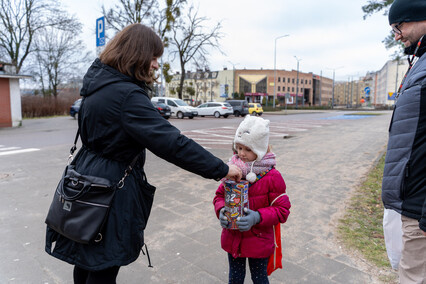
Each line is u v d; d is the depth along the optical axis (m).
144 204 1.69
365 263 2.71
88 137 1.61
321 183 5.28
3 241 3.28
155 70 1.76
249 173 1.89
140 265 2.77
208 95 91.81
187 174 6.11
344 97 143.50
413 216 1.60
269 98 87.56
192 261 2.83
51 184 5.46
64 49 33.94
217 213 1.99
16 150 9.05
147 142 1.48
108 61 1.61
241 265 2.06
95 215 1.48
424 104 1.53
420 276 1.63
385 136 11.77
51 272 2.69
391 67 76.19
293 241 3.16
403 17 1.71
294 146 9.38
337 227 3.47
